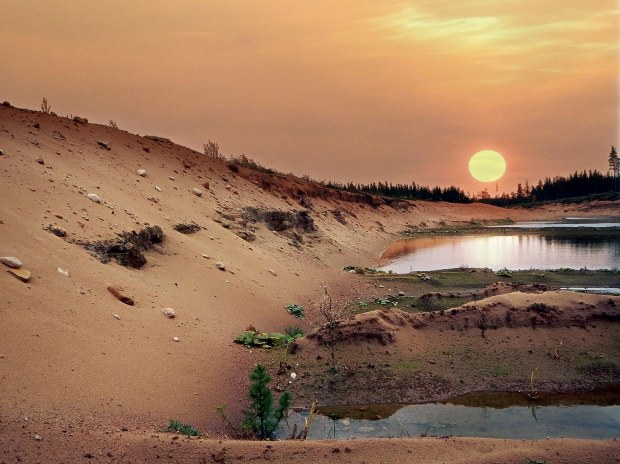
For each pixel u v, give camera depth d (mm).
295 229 26734
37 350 7047
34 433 5527
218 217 20000
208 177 24531
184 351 9148
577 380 9367
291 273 18031
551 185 150000
